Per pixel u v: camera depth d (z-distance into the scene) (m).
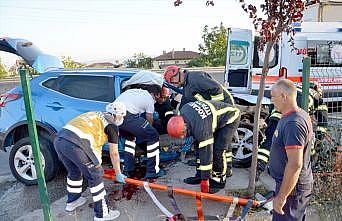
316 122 4.85
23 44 5.57
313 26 10.04
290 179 2.73
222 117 4.15
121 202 4.45
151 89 4.99
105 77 5.18
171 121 3.92
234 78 8.99
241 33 8.85
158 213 4.15
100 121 3.97
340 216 3.84
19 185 5.25
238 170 5.45
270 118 4.59
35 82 5.30
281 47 9.60
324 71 10.05
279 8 3.69
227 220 3.79
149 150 4.78
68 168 4.11
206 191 4.10
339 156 4.41
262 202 3.68
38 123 5.09
